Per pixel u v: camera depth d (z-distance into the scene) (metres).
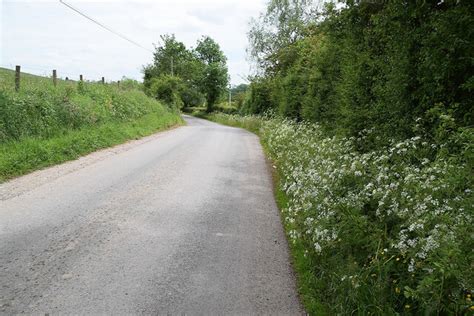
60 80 16.31
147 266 4.06
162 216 5.69
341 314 3.15
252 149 13.98
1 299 3.26
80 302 3.30
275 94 23.66
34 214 5.37
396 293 3.00
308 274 3.95
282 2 30.48
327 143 7.65
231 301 3.48
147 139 14.85
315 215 4.46
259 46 32.41
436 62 4.77
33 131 9.91
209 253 4.48
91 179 7.59
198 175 8.62
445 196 3.49
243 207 6.40
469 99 4.65
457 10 4.34
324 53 11.81
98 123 13.80
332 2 9.52
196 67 58.19
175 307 3.33
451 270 2.38
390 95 6.18
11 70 14.02
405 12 5.57
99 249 4.40
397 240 3.32
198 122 34.72
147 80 47.06
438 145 4.77
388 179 4.35
